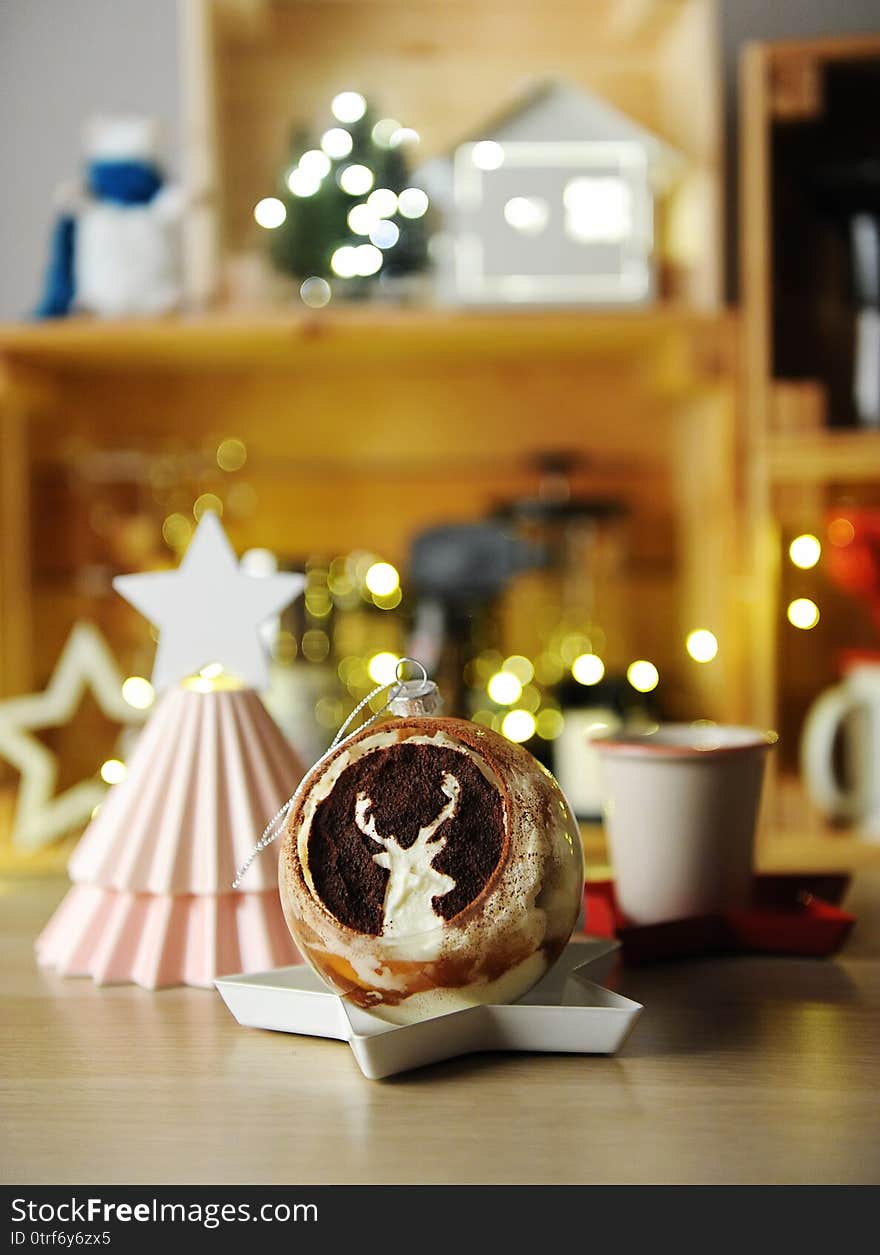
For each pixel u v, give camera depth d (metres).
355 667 1.30
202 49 1.11
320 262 1.12
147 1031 0.61
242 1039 0.61
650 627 1.34
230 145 1.26
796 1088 0.57
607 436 1.34
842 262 1.13
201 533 0.68
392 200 1.11
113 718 1.33
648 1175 0.52
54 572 1.28
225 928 0.65
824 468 1.06
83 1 1.31
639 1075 0.58
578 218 1.10
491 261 1.10
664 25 1.23
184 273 1.12
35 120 1.32
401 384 1.34
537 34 1.28
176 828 0.65
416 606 1.24
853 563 1.05
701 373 1.08
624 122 1.10
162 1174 0.52
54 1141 0.54
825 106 1.20
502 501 1.33
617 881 0.70
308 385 1.34
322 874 0.59
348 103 1.13
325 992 0.60
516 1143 0.54
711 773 0.68
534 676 1.32
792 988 0.65
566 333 1.11
